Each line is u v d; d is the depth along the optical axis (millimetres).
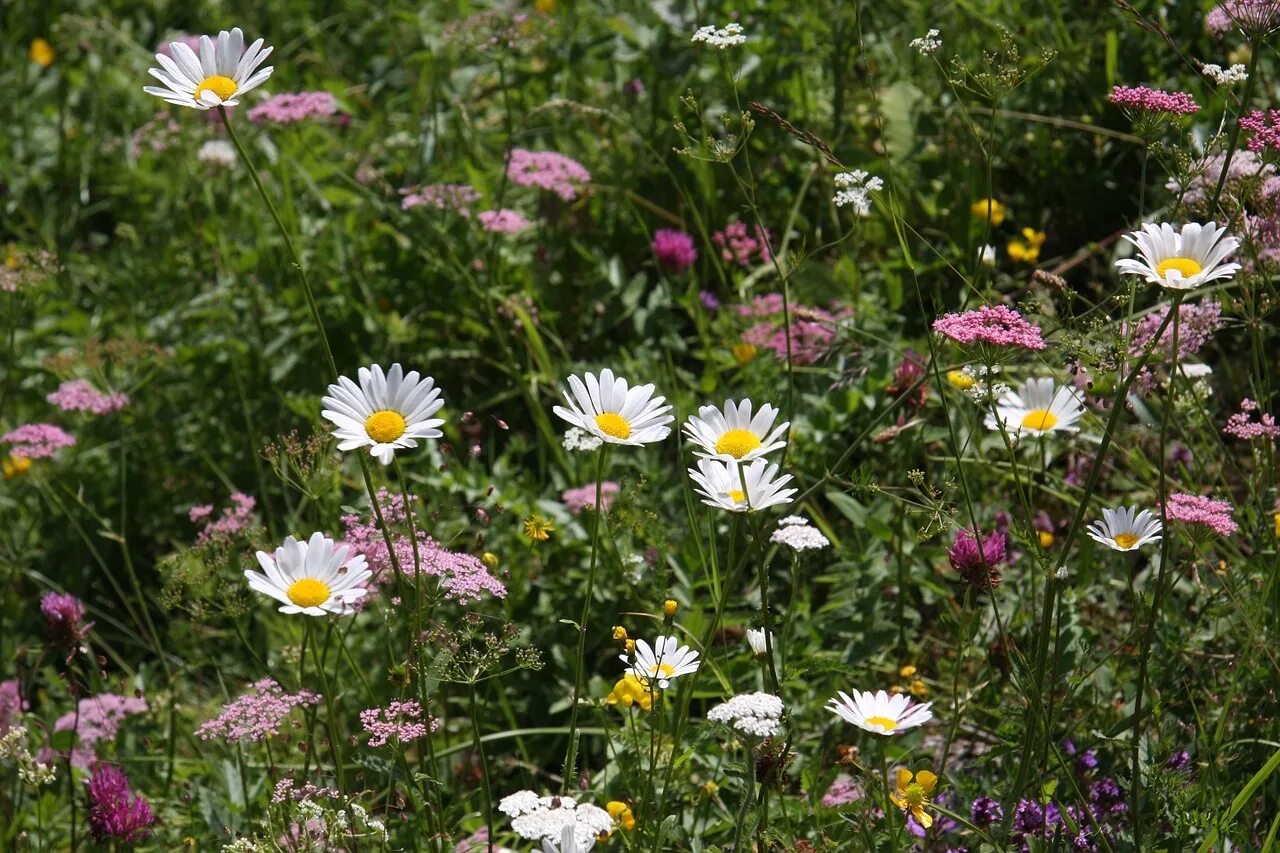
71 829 3738
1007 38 3447
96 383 5637
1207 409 4707
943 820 3396
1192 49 5605
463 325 5688
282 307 5688
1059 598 3107
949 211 5598
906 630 4266
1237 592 3488
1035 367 4125
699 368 5535
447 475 4723
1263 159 3318
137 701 4176
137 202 6965
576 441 3590
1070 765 3379
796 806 3355
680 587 4371
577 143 6301
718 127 5832
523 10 6750
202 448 5547
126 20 8391
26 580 5422
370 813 3828
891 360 4629
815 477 4625
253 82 2928
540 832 2680
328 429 3965
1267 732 3469
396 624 3738
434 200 5480
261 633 4836
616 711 4172
